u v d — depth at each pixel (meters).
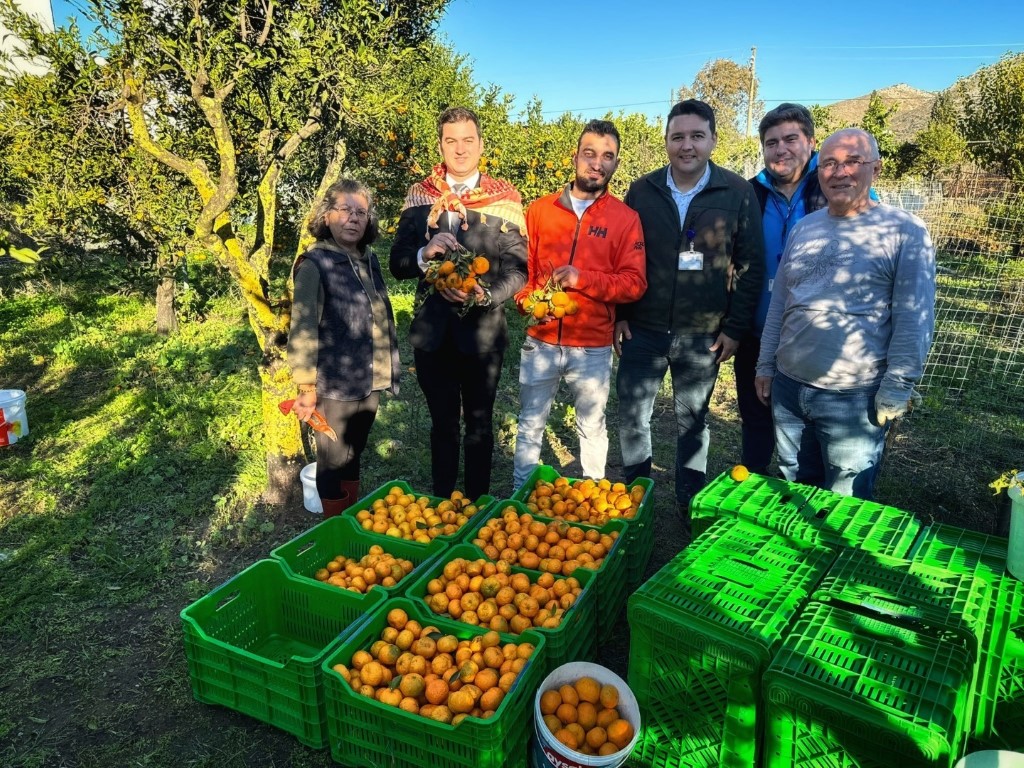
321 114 4.17
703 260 3.74
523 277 3.63
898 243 2.90
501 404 6.54
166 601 3.51
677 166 3.71
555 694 2.30
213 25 3.73
